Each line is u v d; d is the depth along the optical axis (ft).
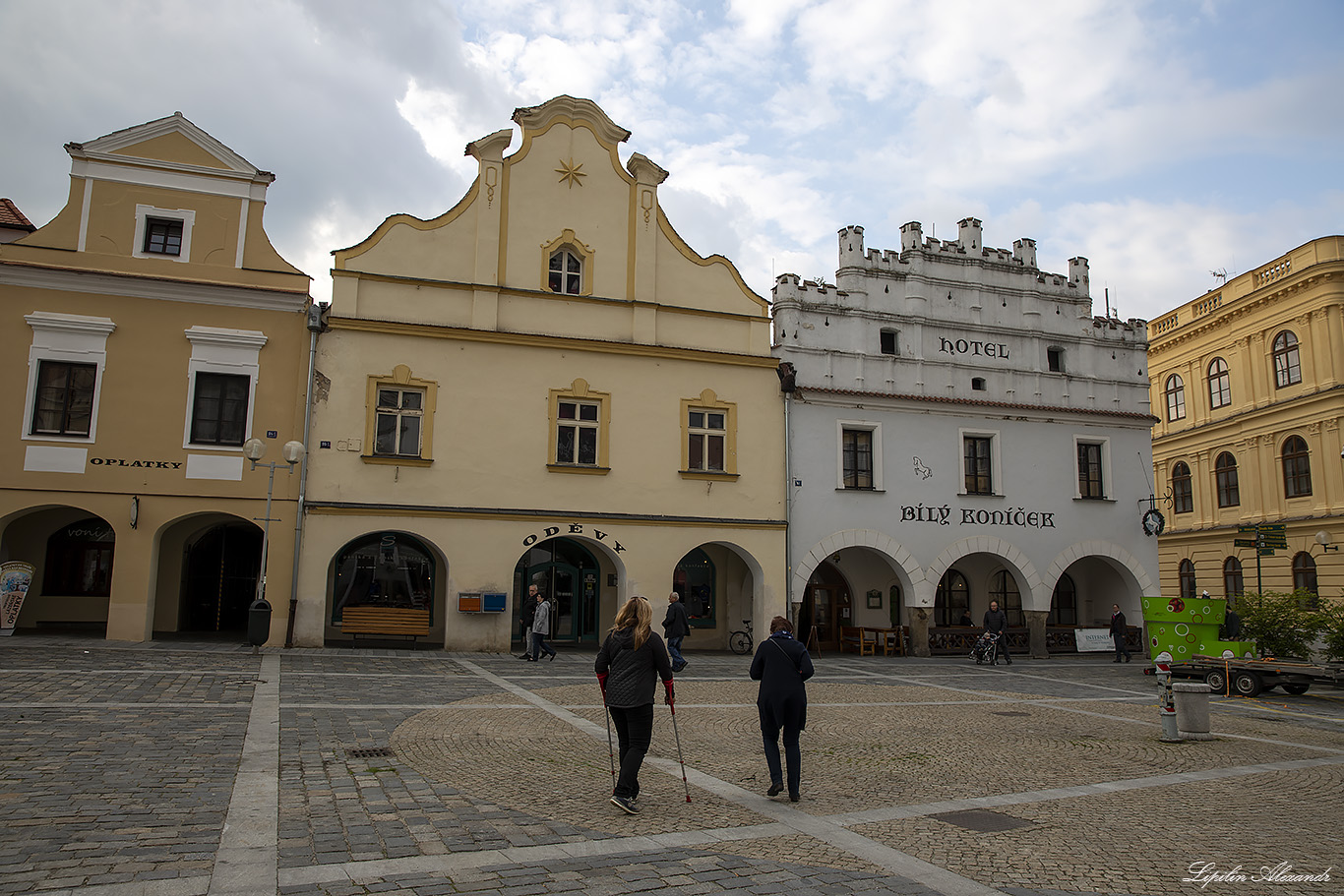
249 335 70.54
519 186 79.41
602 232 81.46
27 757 28.84
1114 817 27.66
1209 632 69.00
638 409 80.07
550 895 19.13
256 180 72.64
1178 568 134.10
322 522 69.92
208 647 63.82
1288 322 116.57
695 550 89.40
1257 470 120.57
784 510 83.61
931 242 94.63
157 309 69.46
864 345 89.92
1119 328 100.63
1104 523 95.96
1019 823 26.58
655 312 81.66
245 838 22.02
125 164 70.23
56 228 68.39
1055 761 36.45
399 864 20.70
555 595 84.94
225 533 83.76
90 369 68.08
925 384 91.50
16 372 66.59
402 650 70.18
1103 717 49.90
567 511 76.43
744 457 82.99
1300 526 112.06
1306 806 29.89
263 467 69.56
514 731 38.04
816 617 95.61
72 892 17.93
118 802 24.50
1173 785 32.68
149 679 46.60
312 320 71.41
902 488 88.63
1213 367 130.31
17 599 66.28
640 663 26.91
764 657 29.53
